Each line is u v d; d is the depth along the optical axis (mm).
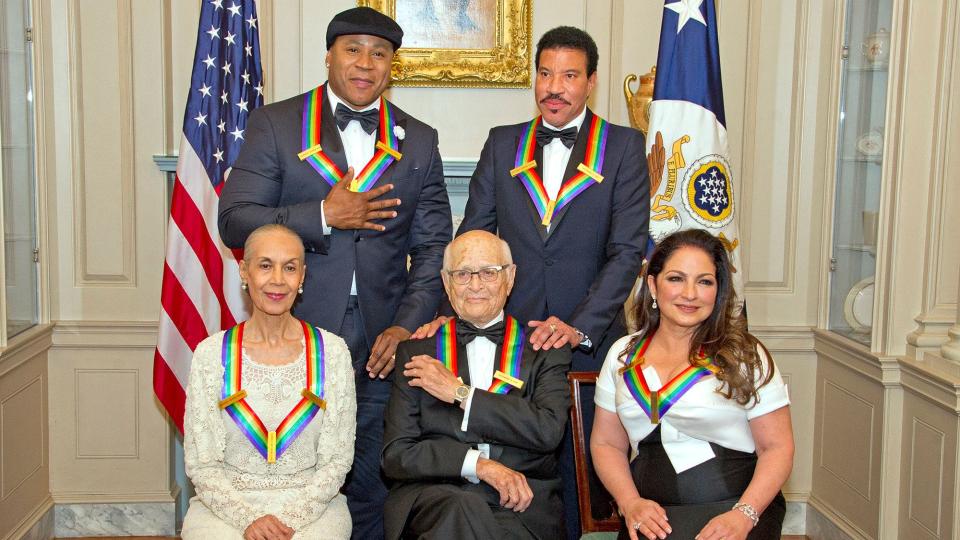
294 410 2514
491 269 2535
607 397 2479
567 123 2920
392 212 2730
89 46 3844
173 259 3566
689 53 3459
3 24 3441
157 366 3555
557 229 2846
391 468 2461
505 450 2490
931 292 3264
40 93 3734
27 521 3686
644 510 2258
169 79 3936
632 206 2867
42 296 3838
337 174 2801
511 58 4094
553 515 2455
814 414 4094
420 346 2602
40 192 3781
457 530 2270
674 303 2326
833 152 3881
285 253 2486
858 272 3680
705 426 2285
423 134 2957
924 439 3219
